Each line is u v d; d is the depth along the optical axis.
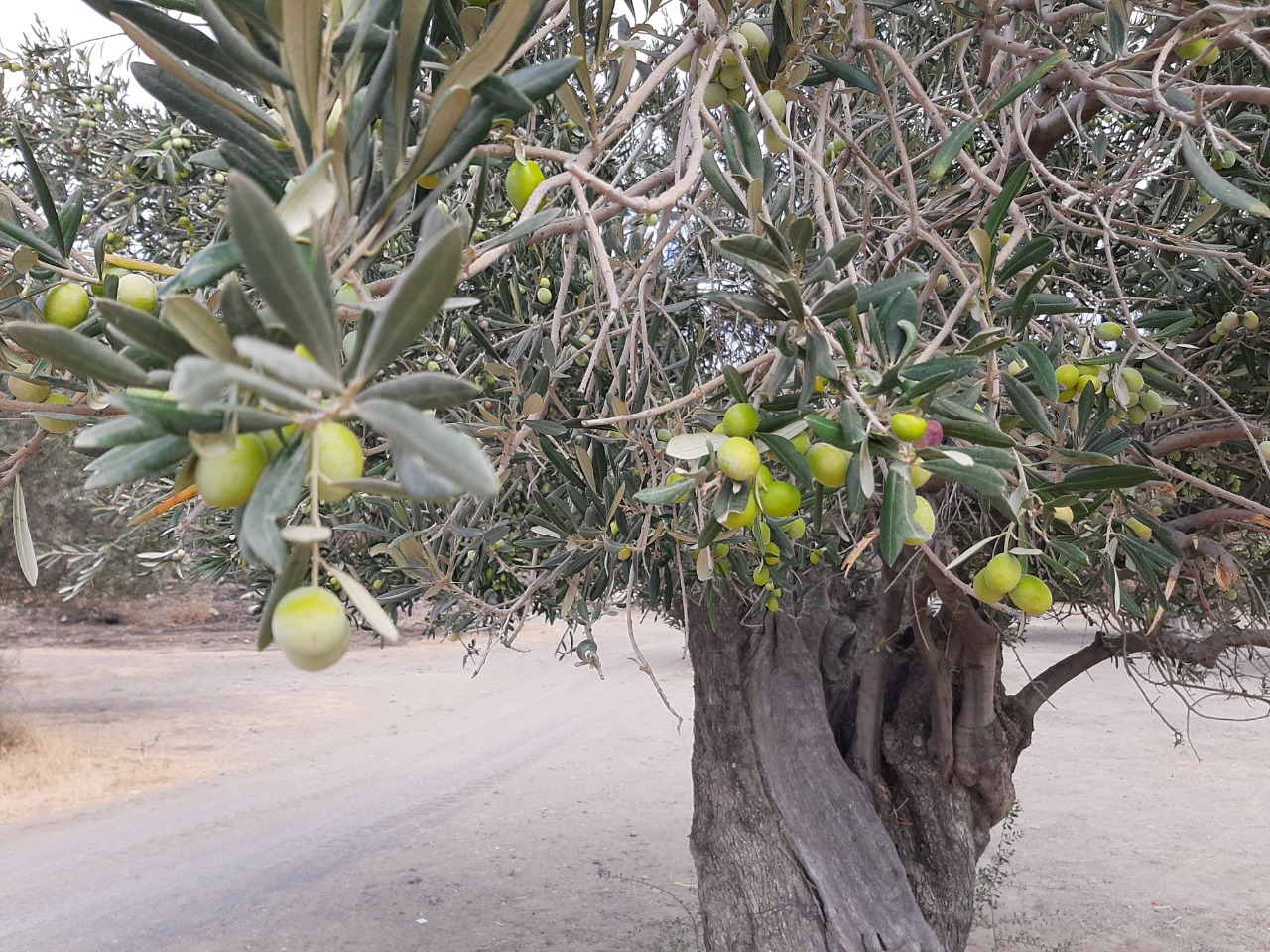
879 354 1.18
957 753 5.31
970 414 1.08
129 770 12.86
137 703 17.80
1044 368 1.39
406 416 0.53
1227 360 2.86
